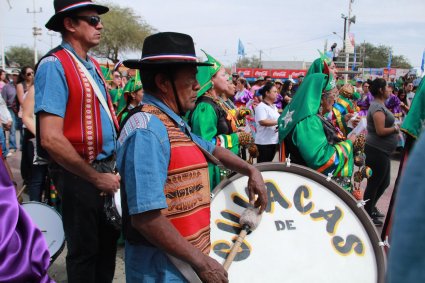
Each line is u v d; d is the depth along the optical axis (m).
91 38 2.79
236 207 2.43
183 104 1.93
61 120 2.56
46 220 3.20
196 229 1.86
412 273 0.84
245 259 2.30
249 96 10.48
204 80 3.41
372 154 5.04
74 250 2.77
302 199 2.52
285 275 2.30
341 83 6.91
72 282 2.78
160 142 1.75
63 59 2.64
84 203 2.70
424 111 3.51
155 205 1.67
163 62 1.83
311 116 3.14
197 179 1.87
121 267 3.98
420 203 0.84
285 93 10.54
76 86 2.63
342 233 2.46
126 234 1.92
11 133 9.95
